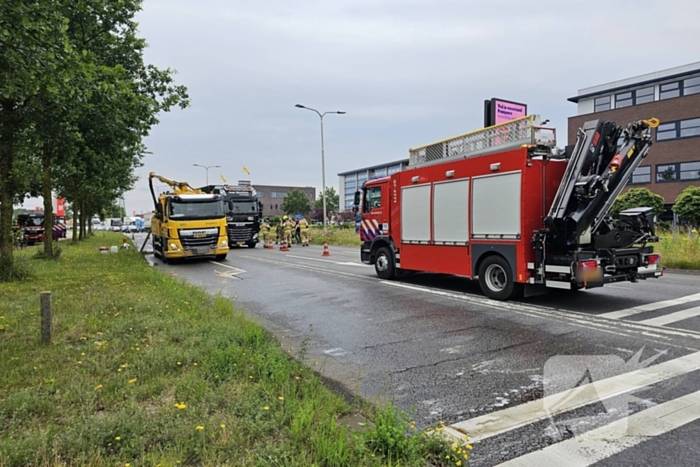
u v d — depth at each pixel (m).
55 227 36.06
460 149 10.16
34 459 2.99
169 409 3.78
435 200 10.68
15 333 6.22
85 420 3.55
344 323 7.73
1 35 6.61
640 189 30.09
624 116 37.47
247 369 4.69
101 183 25.92
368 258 13.55
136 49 15.56
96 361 5.01
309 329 7.37
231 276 14.48
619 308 8.23
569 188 8.13
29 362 5.00
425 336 6.75
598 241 8.41
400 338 6.68
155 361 4.93
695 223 27.12
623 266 8.37
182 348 5.46
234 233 28.05
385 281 12.46
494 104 17.97
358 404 4.23
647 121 8.30
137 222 78.81
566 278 7.97
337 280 13.03
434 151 10.88
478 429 3.77
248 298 10.37
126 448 3.14
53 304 8.12
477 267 9.70
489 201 9.29
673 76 34.72
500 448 3.44
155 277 11.91
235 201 28.31
